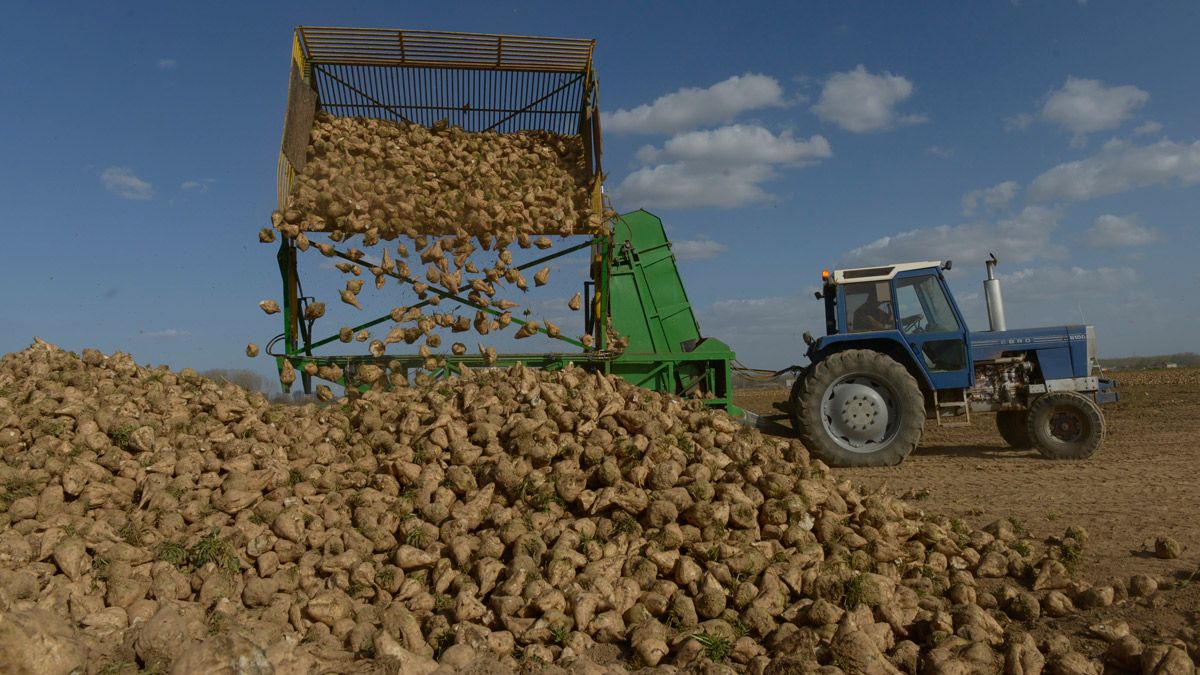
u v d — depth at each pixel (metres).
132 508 4.62
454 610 3.88
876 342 9.78
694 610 3.86
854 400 9.23
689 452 5.09
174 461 4.89
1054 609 4.05
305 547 4.36
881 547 4.54
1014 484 7.57
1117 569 4.64
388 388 8.43
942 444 11.63
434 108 9.65
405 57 9.34
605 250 9.24
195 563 4.09
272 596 3.94
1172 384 21.23
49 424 5.18
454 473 4.91
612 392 5.90
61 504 4.45
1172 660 3.18
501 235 8.27
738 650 3.53
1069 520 5.91
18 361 6.55
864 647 3.33
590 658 3.60
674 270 10.03
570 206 8.73
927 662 3.38
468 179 8.67
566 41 9.45
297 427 5.74
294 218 7.93
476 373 6.68
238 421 6.01
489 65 9.52
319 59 9.22
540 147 9.53
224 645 2.70
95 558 3.90
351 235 8.07
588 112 9.50
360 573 4.04
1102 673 3.32
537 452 4.93
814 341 10.11
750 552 4.23
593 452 4.89
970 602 4.17
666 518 4.39
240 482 4.72
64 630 2.83
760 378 10.37
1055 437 9.55
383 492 5.02
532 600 3.79
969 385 9.61
